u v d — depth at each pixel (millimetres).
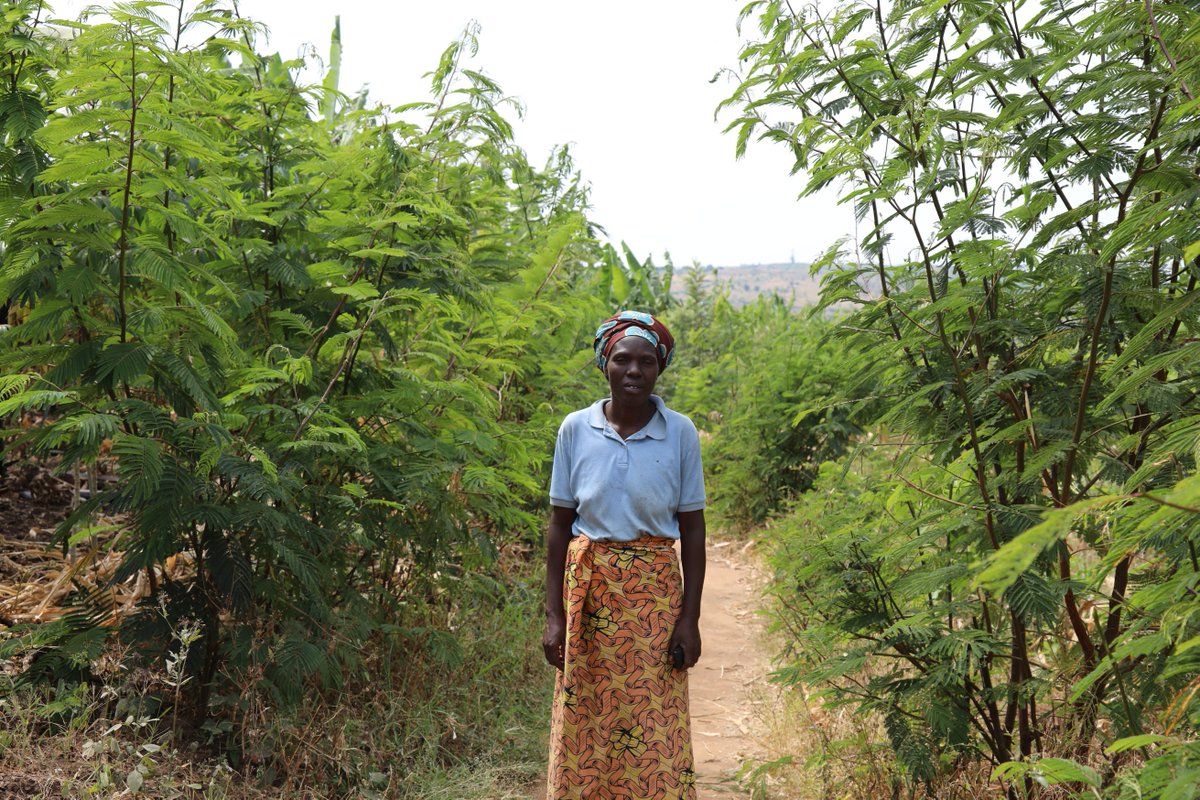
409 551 4441
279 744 3422
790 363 8297
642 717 2697
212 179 2992
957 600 3033
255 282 3883
